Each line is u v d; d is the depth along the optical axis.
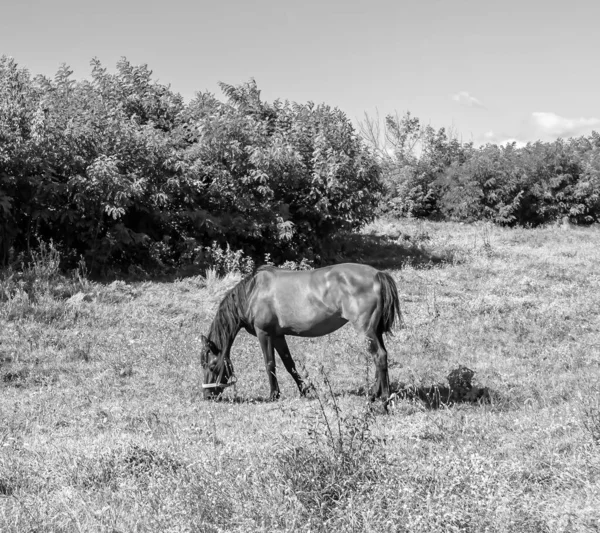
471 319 15.51
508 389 10.41
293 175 21.00
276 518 4.71
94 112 18.80
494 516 4.57
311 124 22.88
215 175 19.88
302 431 7.60
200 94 21.58
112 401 10.20
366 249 24.70
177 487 5.31
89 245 17.75
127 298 16.14
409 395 9.98
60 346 13.07
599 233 33.66
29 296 15.04
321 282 9.40
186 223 19.89
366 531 4.46
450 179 35.59
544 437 6.94
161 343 13.40
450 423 7.94
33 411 9.44
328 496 5.02
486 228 31.38
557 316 15.80
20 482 6.12
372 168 22.47
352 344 13.34
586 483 5.27
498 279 20.31
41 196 17.22
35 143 16.72
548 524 4.59
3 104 17.17
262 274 9.93
